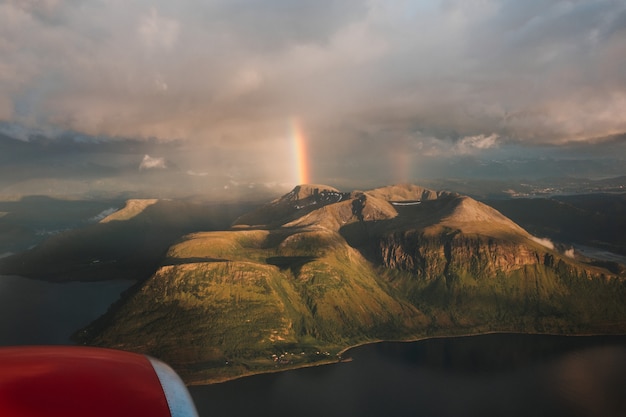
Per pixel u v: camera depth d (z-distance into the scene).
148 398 13.82
